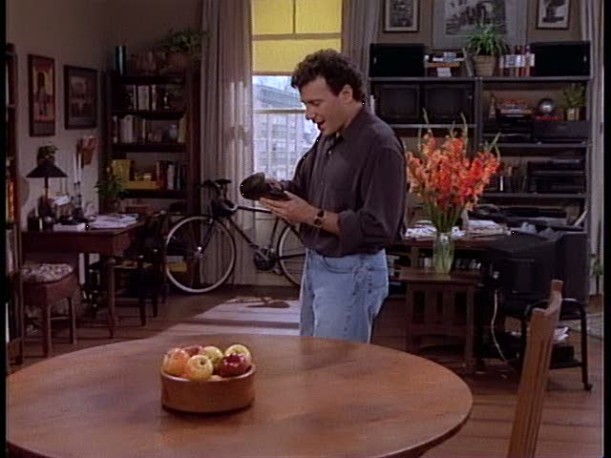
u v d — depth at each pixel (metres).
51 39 6.06
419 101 6.75
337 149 2.64
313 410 1.74
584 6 6.79
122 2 7.28
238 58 7.09
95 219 5.80
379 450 1.54
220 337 2.39
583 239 4.30
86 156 6.64
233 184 7.18
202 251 7.14
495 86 7.03
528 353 1.75
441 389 1.89
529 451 1.74
